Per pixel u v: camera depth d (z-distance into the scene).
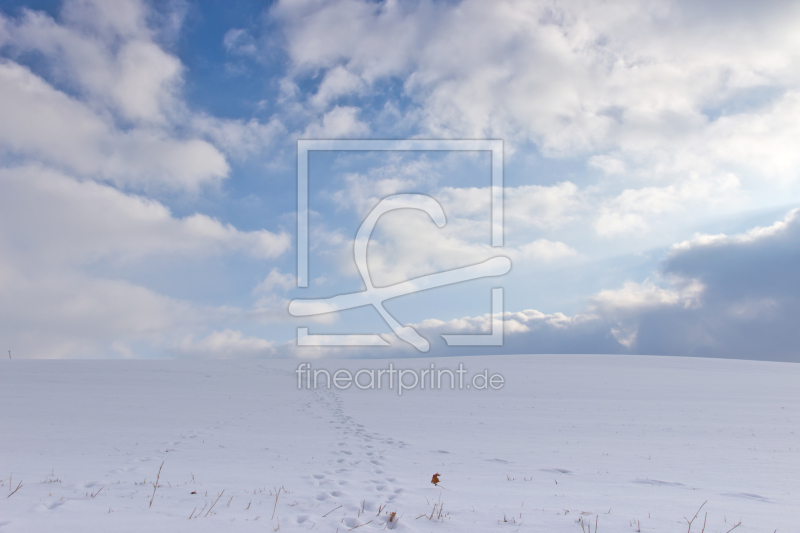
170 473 7.38
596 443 11.84
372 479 7.23
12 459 8.45
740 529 4.54
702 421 16.20
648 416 17.42
